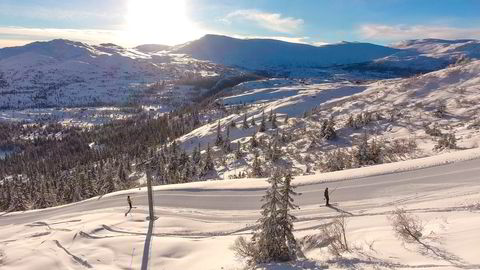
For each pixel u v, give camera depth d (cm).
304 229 2606
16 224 4362
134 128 17762
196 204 3712
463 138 5716
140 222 3359
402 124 7806
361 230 2170
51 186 8700
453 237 1573
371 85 15325
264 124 10900
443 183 3091
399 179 3388
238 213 3359
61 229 3462
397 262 1459
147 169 3456
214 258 2306
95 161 13875
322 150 7419
